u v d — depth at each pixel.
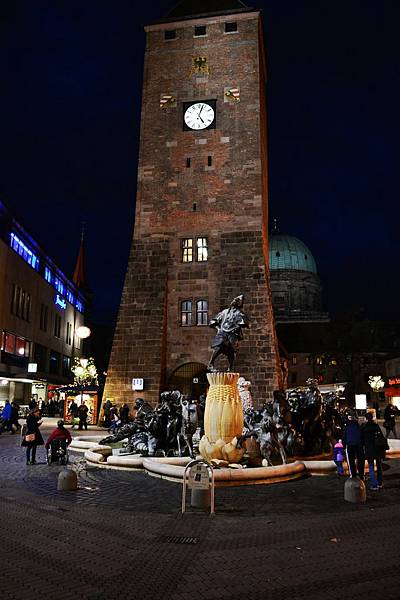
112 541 9.01
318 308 107.44
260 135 40.09
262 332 35.75
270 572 7.47
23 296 53.47
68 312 74.62
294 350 98.19
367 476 16.84
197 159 40.22
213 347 20.00
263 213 41.31
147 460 17.56
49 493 13.45
